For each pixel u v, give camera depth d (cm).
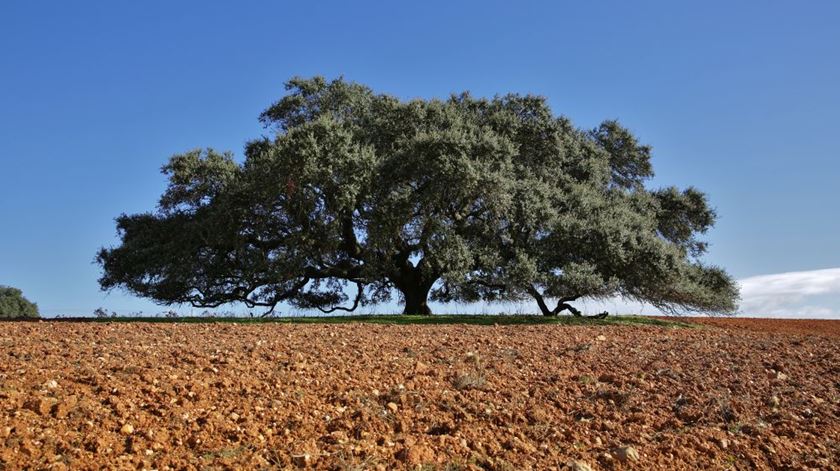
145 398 658
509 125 2586
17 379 684
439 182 2197
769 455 642
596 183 2742
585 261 2241
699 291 2350
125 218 2683
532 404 752
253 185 2262
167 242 2512
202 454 543
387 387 771
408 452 563
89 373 726
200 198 2503
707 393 827
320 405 689
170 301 2550
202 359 853
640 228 2342
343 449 566
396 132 2520
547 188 2398
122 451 536
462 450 592
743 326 2323
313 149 2128
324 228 2338
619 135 3031
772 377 950
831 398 850
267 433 595
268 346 1014
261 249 2473
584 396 798
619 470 579
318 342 1095
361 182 2223
